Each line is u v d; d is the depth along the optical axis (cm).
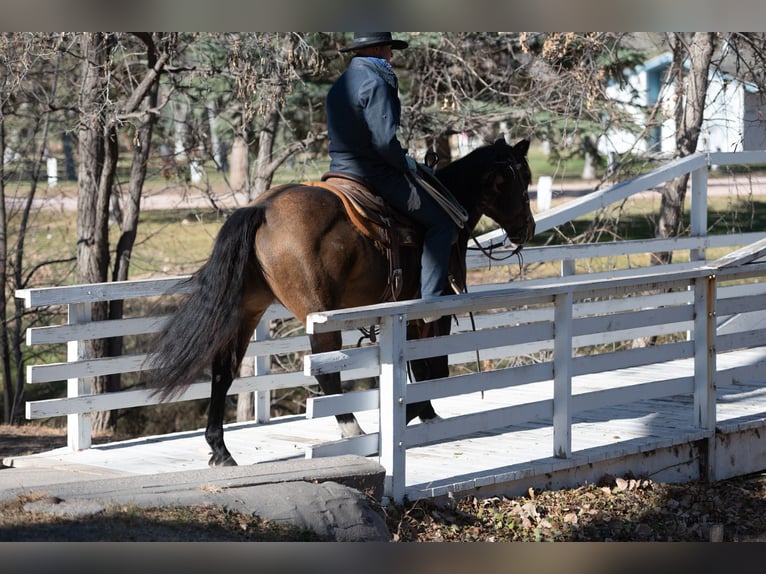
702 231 1167
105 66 1180
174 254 1848
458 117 1370
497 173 749
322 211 618
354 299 645
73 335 734
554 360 718
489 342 671
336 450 619
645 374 1068
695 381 827
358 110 642
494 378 677
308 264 610
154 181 1709
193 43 1288
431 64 1437
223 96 1545
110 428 1405
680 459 811
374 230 638
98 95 1263
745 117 1415
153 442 795
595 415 889
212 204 1497
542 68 1355
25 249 1892
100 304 1381
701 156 1143
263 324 856
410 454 739
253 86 1148
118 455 742
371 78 636
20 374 1495
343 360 600
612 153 1387
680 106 1350
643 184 1099
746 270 836
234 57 1138
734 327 1191
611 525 664
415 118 1379
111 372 758
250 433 825
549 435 812
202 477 562
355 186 646
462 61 1353
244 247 607
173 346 591
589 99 1247
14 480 613
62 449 768
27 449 1156
